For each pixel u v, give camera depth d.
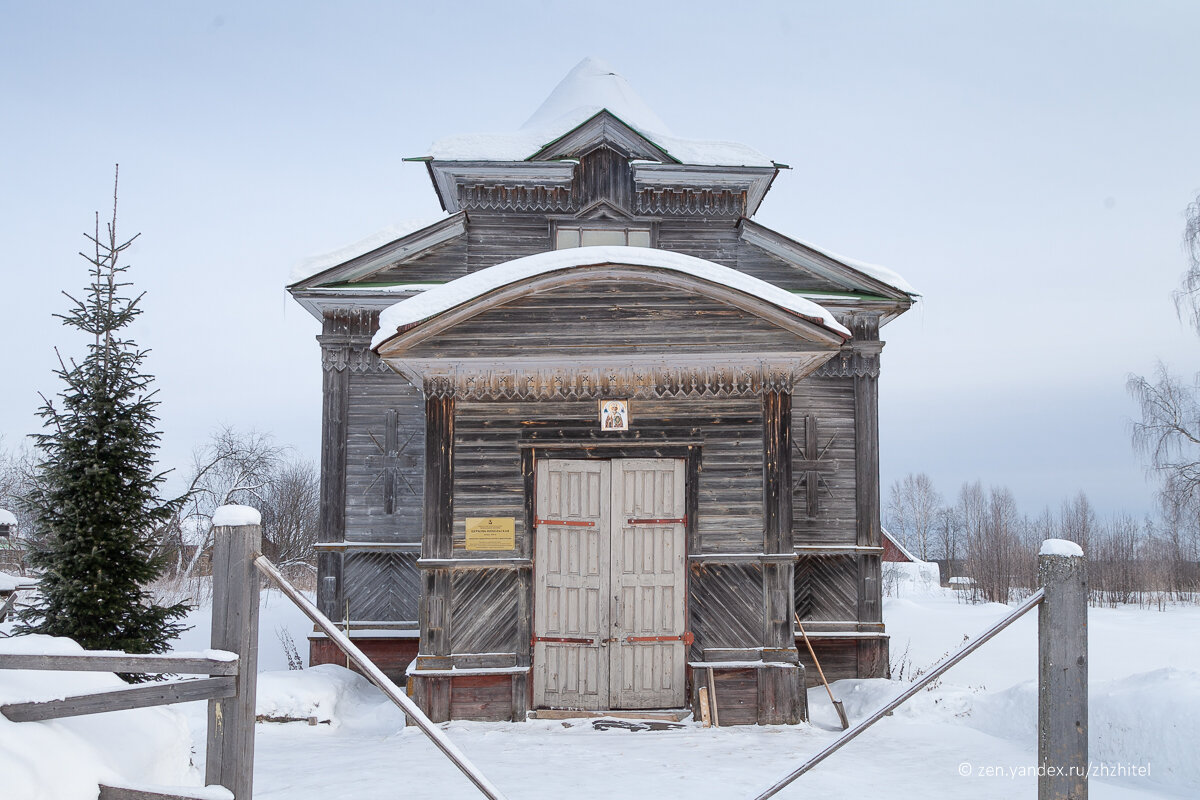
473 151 15.79
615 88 18.03
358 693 13.67
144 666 5.24
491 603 11.20
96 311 12.17
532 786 8.16
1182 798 7.77
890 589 39.03
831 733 10.76
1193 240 27.59
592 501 11.41
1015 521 59.75
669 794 7.91
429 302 11.02
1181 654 19.09
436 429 11.34
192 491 12.80
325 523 14.79
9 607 11.57
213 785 5.29
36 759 4.71
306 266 15.24
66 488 11.73
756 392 11.41
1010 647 20.23
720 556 11.21
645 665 11.17
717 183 16.16
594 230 16.06
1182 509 30.62
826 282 15.60
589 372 11.40
